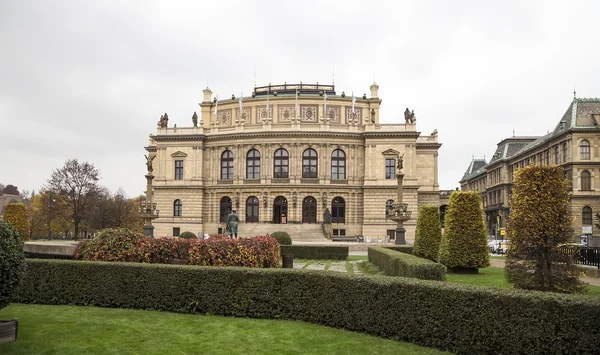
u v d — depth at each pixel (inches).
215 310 753.6
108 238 958.4
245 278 749.9
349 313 670.5
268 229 3307.1
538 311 521.7
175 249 960.9
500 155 5492.1
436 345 589.9
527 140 5398.6
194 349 567.2
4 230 566.9
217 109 4025.6
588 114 3850.9
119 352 546.6
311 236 3196.4
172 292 773.9
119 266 799.1
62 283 808.3
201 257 941.2
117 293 791.7
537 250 900.0
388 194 3395.7
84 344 571.2
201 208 3580.2
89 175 3959.2
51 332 615.8
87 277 804.0
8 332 562.3
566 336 504.7
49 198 4372.5
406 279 657.6
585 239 2984.7
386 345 594.6
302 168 3486.7
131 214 5319.9
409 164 3398.1
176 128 3676.2
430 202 3764.8
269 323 701.9
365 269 1510.8
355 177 3472.0
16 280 570.6
